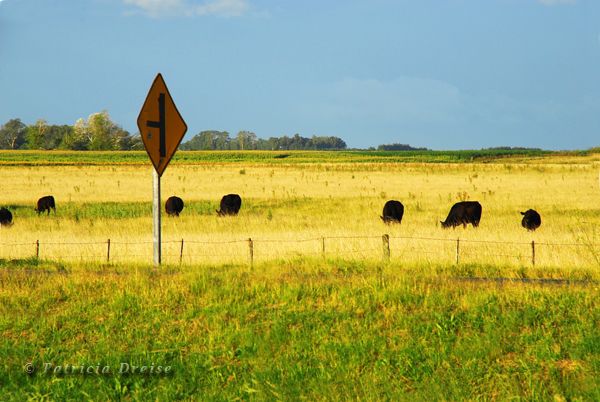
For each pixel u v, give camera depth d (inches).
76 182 3740.2
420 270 977.5
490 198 2632.9
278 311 761.0
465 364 631.2
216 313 761.6
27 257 1173.7
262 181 3799.2
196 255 1159.6
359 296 788.6
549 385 594.2
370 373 626.8
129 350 693.9
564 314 730.2
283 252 1171.9
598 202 2439.7
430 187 3302.2
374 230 1561.3
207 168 5128.0
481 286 828.6
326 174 4365.2
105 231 1642.5
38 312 789.2
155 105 910.4
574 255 1075.9
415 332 700.0
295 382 615.2
